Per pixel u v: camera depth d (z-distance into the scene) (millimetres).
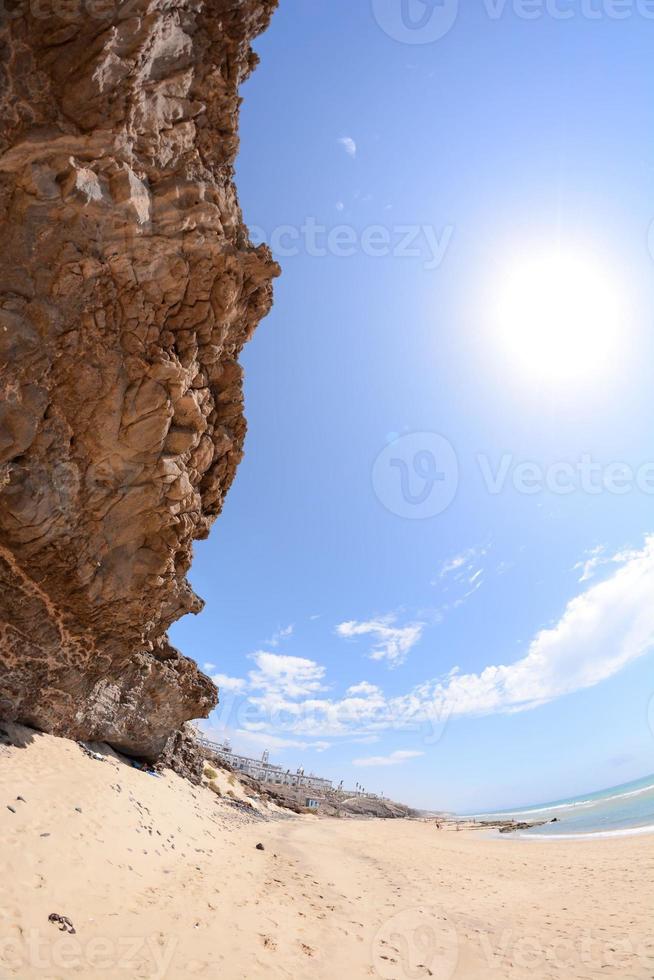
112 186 8414
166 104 8867
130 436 10328
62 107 7703
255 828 21781
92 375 9508
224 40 9484
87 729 15031
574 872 16141
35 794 9141
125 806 11648
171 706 19328
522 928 9195
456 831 44312
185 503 12398
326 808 65000
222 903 8508
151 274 9500
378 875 14578
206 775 32281
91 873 7523
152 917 6992
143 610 13320
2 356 8383
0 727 11523
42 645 12016
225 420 13102
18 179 7742
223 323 11047
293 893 10422
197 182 9609
